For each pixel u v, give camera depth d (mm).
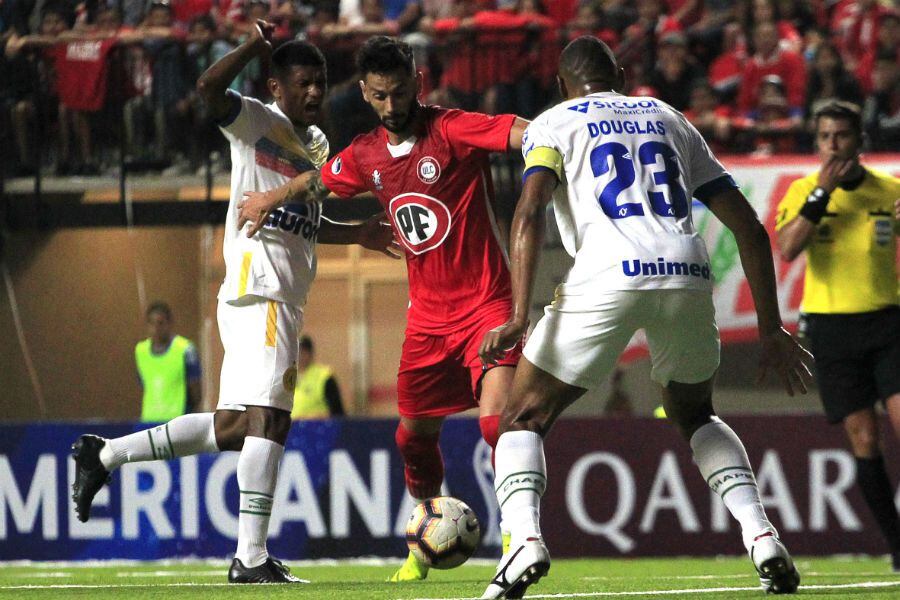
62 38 43031
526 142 14180
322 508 30688
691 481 31281
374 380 45625
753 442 31438
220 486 30641
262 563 18984
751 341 38312
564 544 31078
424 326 18797
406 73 17797
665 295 13562
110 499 30734
